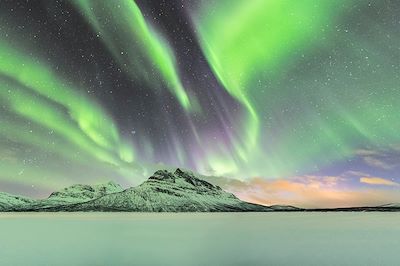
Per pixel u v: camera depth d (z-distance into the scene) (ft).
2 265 102.06
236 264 104.78
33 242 162.20
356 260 107.45
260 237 187.11
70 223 357.41
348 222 350.64
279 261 108.78
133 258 116.57
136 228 269.23
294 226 282.56
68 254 124.47
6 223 353.72
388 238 174.29
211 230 244.01
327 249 134.21
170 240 173.99
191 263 106.52
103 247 145.18
